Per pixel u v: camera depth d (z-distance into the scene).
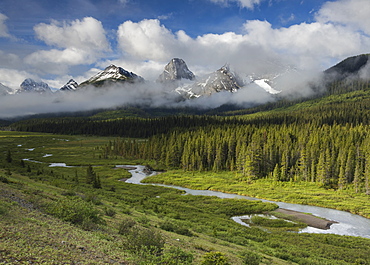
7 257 11.65
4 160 97.88
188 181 98.44
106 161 142.38
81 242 16.92
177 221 42.94
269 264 24.44
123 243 18.25
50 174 81.56
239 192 84.06
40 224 18.81
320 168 92.38
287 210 65.81
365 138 114.69
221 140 131.75
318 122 192.62
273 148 110.94
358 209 65.81
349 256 34.88
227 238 35.91
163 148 137.62
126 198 58.91
